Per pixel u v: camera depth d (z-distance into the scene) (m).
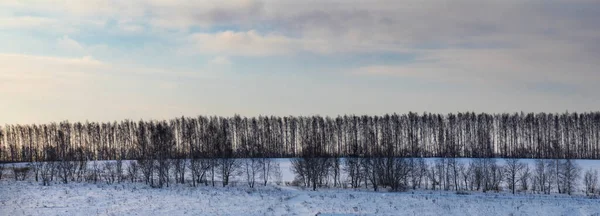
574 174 116.62
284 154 183.75
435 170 133.00
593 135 184.50
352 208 83.50
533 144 187.88
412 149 183.00
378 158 122.62
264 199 91.19
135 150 189.00
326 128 192.25
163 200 86.00
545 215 81.75
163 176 117.50
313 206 84.88
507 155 180.50
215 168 126.44
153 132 172.00
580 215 82.56
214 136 172.62
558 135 187.25
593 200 96.88
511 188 116.56
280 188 111.75
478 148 183.00
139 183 117.06
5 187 100.69
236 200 88.69
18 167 138.25
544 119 189.00
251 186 113.38
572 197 102.56
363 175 123.00
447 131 189.50
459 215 79.69
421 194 104.12
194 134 183.75
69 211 72.94
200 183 118.38
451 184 123.94
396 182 112.69
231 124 194.62
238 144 188.62
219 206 81.38
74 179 122.06
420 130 191.62
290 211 79.06
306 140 176.75
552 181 115.25
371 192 107.38
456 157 170.38
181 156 148.00
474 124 191.25
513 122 190.50
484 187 116.81
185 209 77.31
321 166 122.94
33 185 106.44
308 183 117.06
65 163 126.12
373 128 191.50
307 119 194.25
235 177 129.75
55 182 114.44
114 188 103.69
